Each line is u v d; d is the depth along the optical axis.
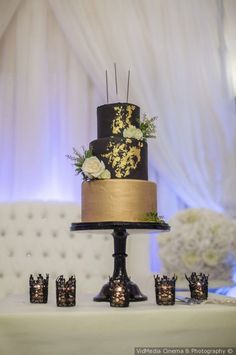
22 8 3.80
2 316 1.36
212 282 3.08
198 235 3.19
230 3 4.02
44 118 3.66
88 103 3.79
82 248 3.43
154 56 3.78
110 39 3.72
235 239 3.20
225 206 3.64
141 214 1.77
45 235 3.42
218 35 3.93
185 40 3.86
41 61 3.73
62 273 3.36
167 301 1.59
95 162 1.77
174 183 3.65
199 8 3.94
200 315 1.44
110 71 3.67
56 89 3.75
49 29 3.83
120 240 1.79
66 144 3.66
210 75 3.82
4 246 3.37
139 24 3.80
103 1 3.78
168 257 3.19
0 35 3.69
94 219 1.77
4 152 3.61
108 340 1.38
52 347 1.36
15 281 3.31
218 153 3.70
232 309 1.47
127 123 1.88
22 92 3.67
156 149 3.63
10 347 1.35
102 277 3.40
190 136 3.69
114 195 1.75
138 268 3.32
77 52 3.72
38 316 1.37
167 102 3.70
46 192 3.60
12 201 3.49
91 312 1.39
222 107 3.78
